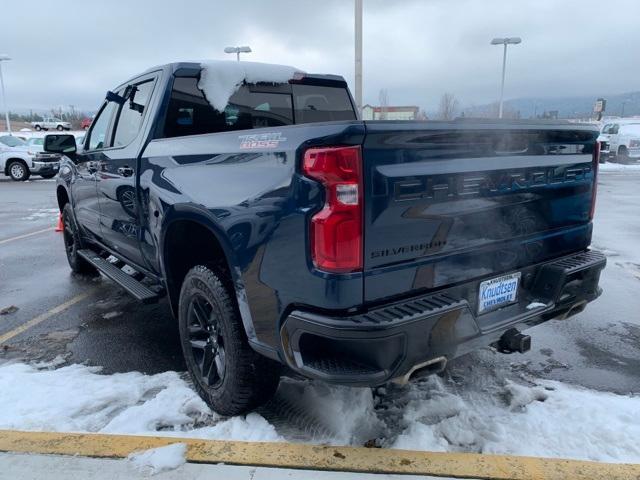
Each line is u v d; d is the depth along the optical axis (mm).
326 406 2910
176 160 3080
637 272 5977
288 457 2523
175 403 3055
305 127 2203
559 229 3051
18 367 3627
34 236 8844
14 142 20344
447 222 2371
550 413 2922
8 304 5109
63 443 2672
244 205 2428
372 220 2113
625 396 3172
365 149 2066
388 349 2102
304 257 2174
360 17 10969
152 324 4543
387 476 2393
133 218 3768
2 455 2580
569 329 4289
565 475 2389
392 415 2908
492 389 3219
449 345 2301
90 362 3781
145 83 3918
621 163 26062
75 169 5203
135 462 2512
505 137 2523
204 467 2473
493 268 2646
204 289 2852
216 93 3768
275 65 4172
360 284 2133
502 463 2471
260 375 2709
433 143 2252
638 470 2428
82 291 5543
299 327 2225
